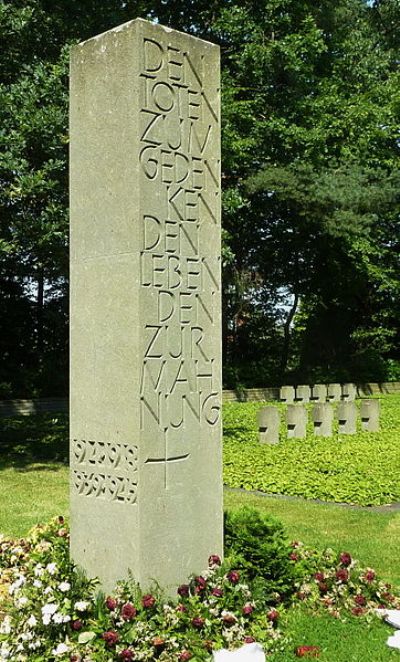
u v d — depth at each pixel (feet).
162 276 19.01
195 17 76.89
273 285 111.65
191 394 19.63
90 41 19.70
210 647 17.35
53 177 44.39
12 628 17.75
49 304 91.35
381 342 115.96
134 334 18.47
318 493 36.68
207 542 19.95
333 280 108.88
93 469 19.48
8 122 44.04
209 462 20.04
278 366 113.19
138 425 18.38
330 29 90.79
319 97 86.02
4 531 29.35
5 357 89.51
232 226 100.58
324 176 87.56
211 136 20.45
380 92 98.53
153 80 19.03
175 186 19.44
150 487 18.60
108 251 19.12
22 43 48.60
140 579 18.38
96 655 16.62
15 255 55.93
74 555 20.01
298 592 20.47
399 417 74.18
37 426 65.62
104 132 19.30
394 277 109.19
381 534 29.22
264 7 75.20
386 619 19.67
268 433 53.93
